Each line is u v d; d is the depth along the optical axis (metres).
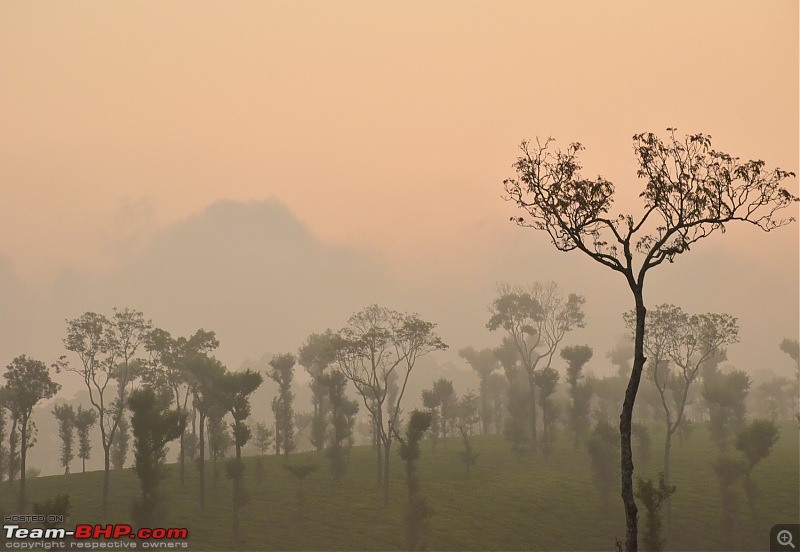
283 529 77.81
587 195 36.44
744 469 80.12
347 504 86.56
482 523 80.56
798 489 88.88
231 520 80.31
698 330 94.19
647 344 97.25
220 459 102.12
